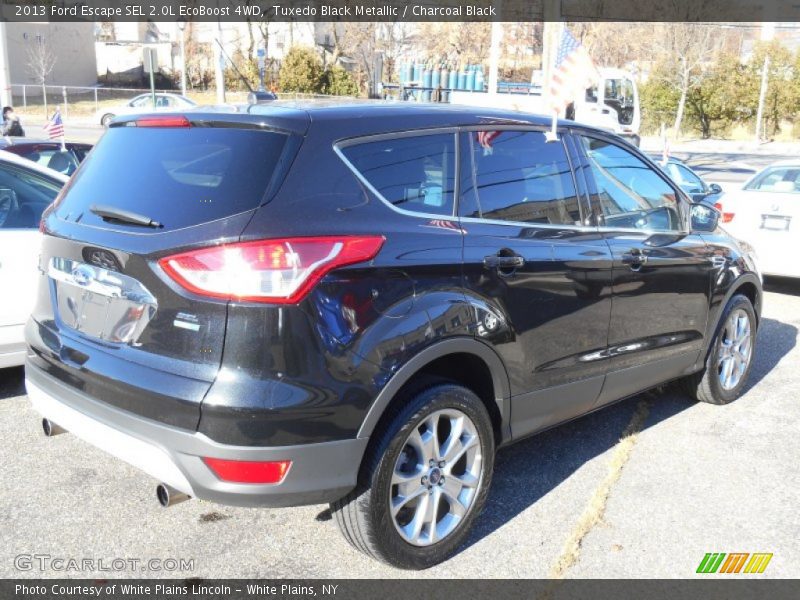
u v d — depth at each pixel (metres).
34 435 4.62
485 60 32.66
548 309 3.76
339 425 2.92
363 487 3.11
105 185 3.34
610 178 4.41
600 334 4.14
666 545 3.66
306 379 2.84
